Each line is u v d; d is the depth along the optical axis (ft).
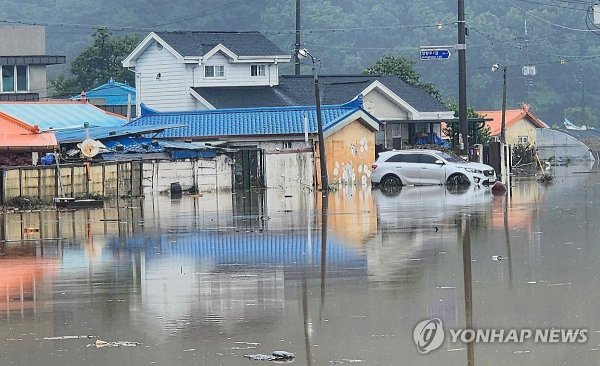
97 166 217.56
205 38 330.95
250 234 135.85
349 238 128.16
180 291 93.56
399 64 396.37
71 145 243.81
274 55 330.34
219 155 252.01
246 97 322.55
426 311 82.07
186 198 222.48
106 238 135.74
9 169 198.18
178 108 324.80
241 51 327.88
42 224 158.71
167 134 273.75
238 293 91.76
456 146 299.38
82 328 79.77
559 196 196.13
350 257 110.93
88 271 106.11
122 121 286.87
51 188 205.67
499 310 81.76
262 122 271.69
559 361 67.31
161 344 74.18
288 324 79.05
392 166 249.96
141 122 280.92
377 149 296.71
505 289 90.27
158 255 117.08
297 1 343.87
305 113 272.10
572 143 463.42
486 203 180.04
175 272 104.12
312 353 70.59
